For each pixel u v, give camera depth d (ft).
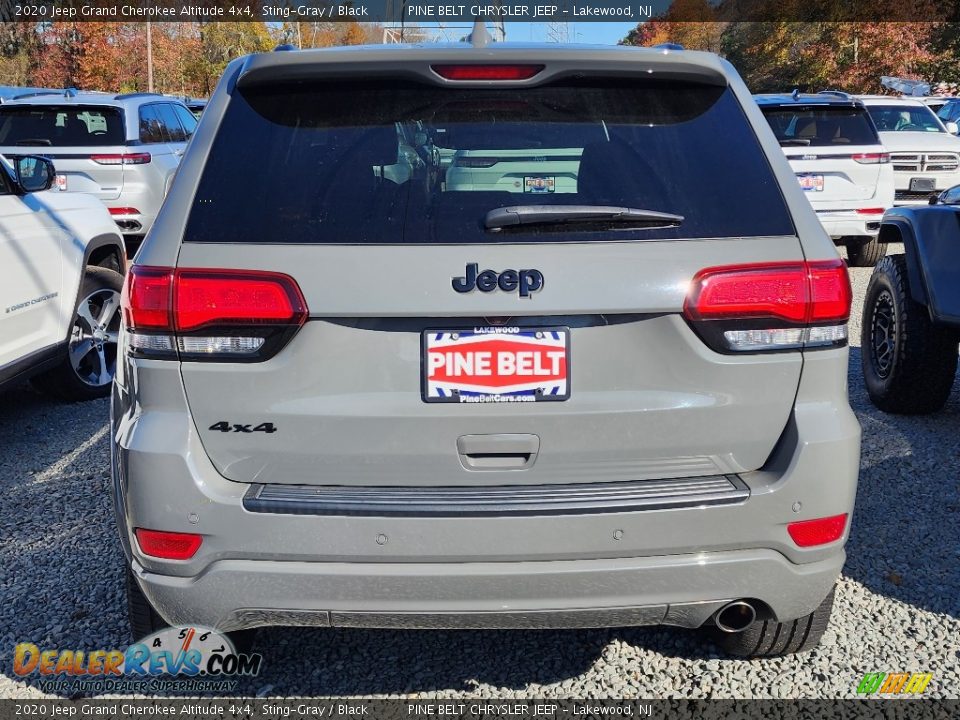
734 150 7.50
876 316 17.02
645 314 6.95
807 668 9.04
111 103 31.86
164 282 6.93
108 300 18.34
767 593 7.30
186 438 6.99
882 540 11.76
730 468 7.23
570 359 6.97
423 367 6.91
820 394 7.23
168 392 7.00
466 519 6.87
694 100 7.77
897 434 15.72
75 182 31.01
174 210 7.18
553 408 6.98
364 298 6.77
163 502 6.97
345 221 7.02
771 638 8.77
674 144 7.49
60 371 17.46
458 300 6.77
